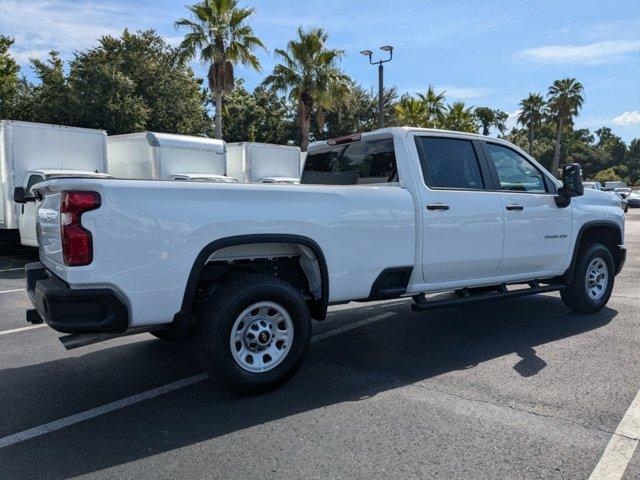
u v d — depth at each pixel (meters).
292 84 25.77
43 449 3.43
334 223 4.48
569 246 6.31
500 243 5.61
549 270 6.23
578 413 3.85
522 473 3.08
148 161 14.22
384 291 4.89
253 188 4.11
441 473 3.08
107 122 25.39
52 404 4.15
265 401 4.14
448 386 4.40
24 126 11.84
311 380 4.57
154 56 29.34
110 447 3.45
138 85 28.12
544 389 4.30
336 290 4.57
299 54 25.20
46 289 3.63
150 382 4.60
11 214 11.95
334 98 26.20
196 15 20.92
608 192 7.15
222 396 4.26
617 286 8.75
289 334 4.31
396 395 4.23
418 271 5.08
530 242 5.89
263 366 4.22
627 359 5.00
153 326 4.14
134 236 3.66
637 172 117.25
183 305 3.87
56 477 3.10
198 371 4.87
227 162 17.84
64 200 3.56
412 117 35.38
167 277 3.78
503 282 5.89
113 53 28.72
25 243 11.66
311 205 4.37
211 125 36.19
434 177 5.26
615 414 3.83
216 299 4.02
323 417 3.84
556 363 4.91
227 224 3.98
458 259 5.31
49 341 5.86
